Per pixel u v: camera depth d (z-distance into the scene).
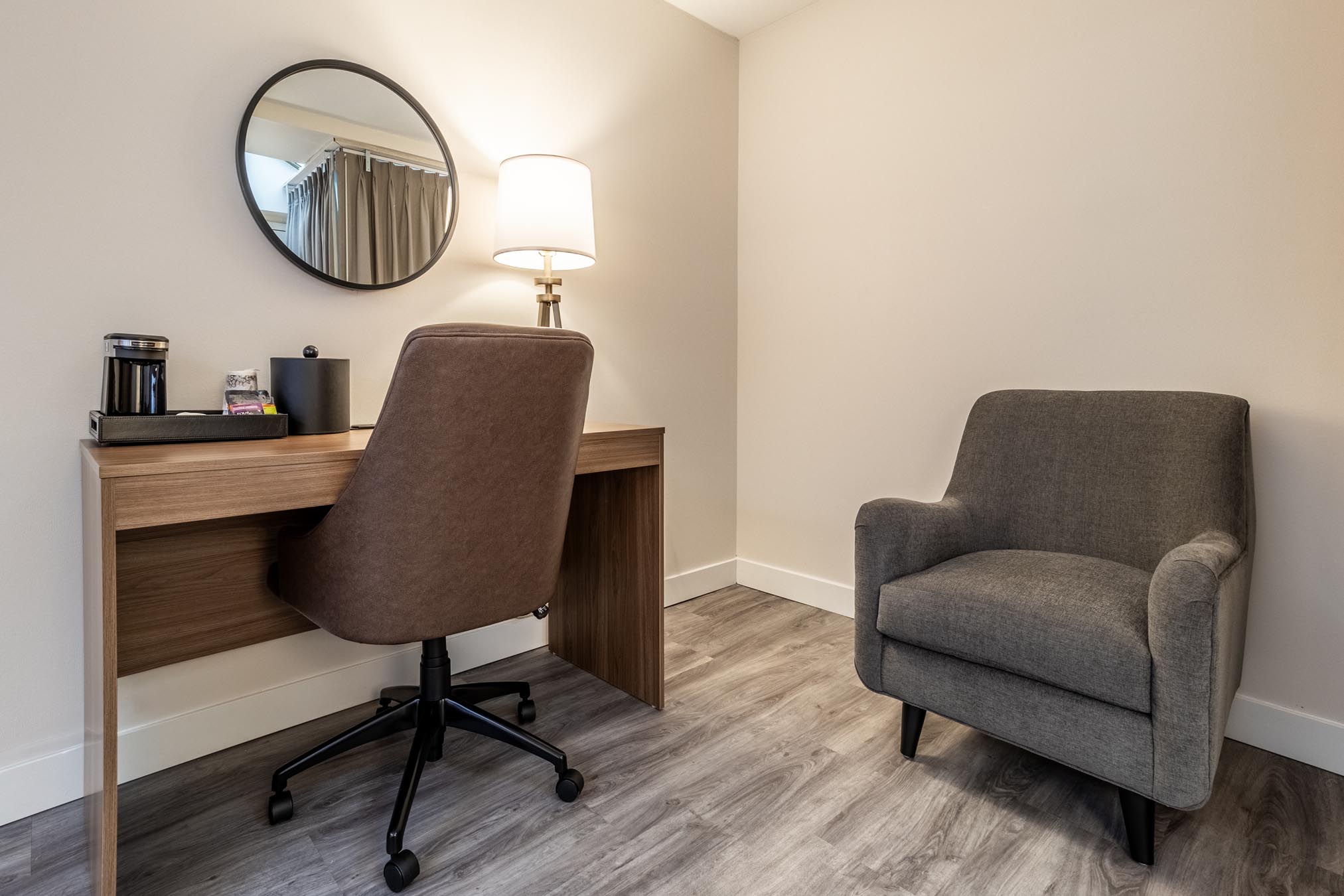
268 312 1.60
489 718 1.44
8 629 1.32
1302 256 1.53
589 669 2.01
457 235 1.94
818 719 1.73
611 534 1.90
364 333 1.77
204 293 1.51
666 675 1.99
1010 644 1.27
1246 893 1.12
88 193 1.36
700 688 1.90
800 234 2.60
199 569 1.53
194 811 1.34
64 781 1.38
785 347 2.68
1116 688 1.16
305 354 1.55
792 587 2.69
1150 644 1.13
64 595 1.37
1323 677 1.54
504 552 1.26
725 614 2.52
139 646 1.46
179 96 1.46
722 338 2.78
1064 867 1.19
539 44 2.10
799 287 2.62
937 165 2.19
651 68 2.43
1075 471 1.66
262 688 1.65
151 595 1.47
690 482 2.69
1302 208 1.52
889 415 2.36
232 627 1.58
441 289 1.91
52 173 1.32
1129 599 1.27
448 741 1.63
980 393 2.12
